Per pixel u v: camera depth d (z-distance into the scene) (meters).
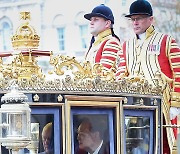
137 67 11.69
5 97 8.13
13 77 8.94
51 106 8.82
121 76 10.55
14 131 8.07
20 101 8.13
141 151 9.69
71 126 8.91
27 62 9.11
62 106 8.88
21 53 9.13
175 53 11.62
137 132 9.62
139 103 9.62
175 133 10.94
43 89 8.79
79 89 8.97
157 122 9.93
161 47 11.66
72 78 9.01
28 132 8.12
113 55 11.75
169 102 11.16
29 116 8.15
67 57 9.18
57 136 8.86
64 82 8.89
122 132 9.30
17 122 8.09
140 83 9.66
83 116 9.01
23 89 8.72
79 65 9.24
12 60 9.42
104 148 9.16
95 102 9.09
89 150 9.04
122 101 9.36
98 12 11.96
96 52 11.85
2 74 8.92
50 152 8.84
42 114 8.80
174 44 11.67
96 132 9.10
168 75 11.58
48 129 8.84
